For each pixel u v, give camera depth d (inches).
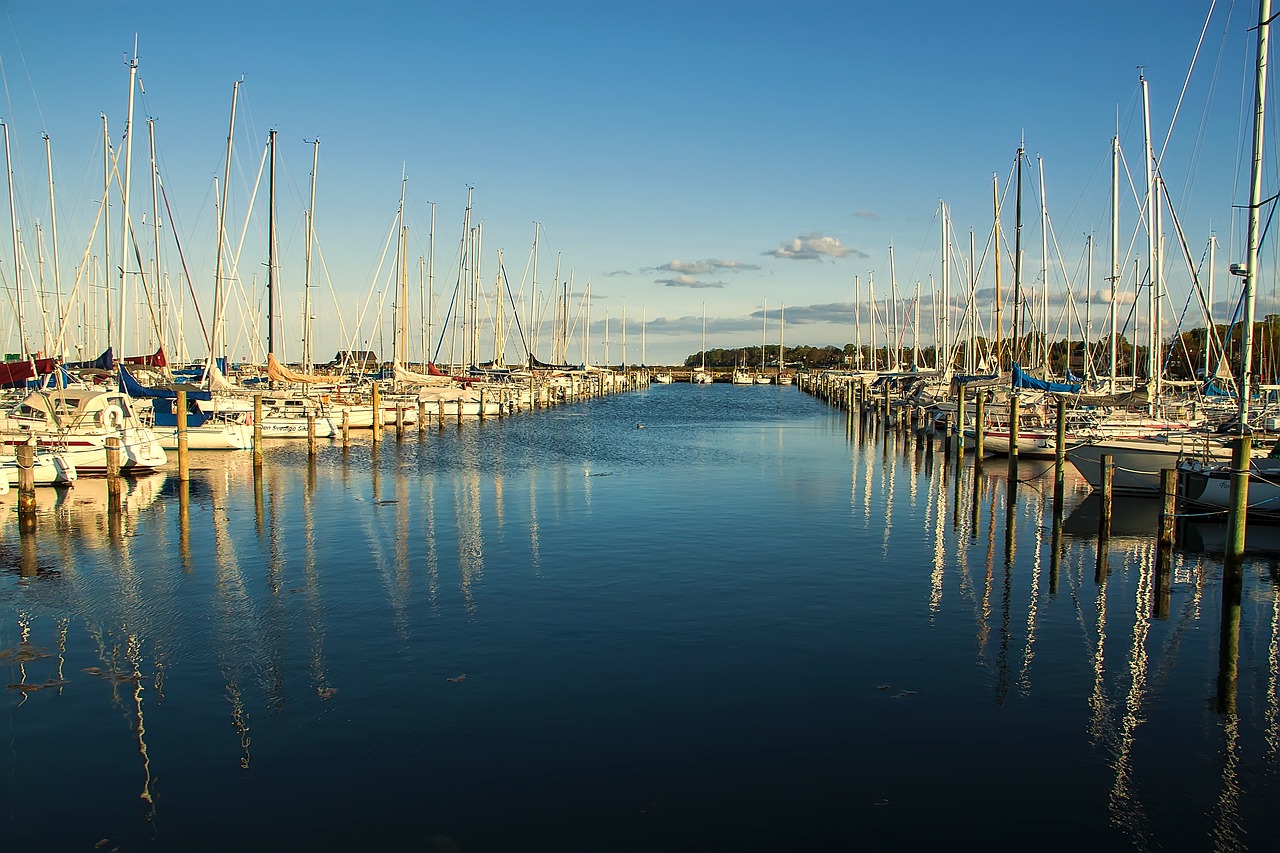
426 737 448.8
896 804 391.5
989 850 360.5
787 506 1141.1
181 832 368.2
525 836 366.0
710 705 489.1
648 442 2107.5
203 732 454.0
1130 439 1234.0
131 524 990.4
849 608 672.4
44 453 1258.6
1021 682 528.7
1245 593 735.7
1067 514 1101.7
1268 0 656.4
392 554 844.6
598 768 418.9
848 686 518.0
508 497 1205.7
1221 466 1024.2
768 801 392.8
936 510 1121.4
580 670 539.5
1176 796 402.0
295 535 932.0
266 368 2269.9
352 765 420.8
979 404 1385.3
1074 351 3196.4
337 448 1879.9
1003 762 429.7
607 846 359.9
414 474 1453.0
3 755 430.6
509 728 458.9
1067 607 684.1
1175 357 2632.9
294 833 367.2
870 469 1566.2
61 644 585.0
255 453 1306.6
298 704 487.5
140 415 1550.2
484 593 706.8
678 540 916.6
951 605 684.7
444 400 2652.6
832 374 4753.9
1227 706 498.6
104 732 454.0
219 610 658.8
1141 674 545.3
